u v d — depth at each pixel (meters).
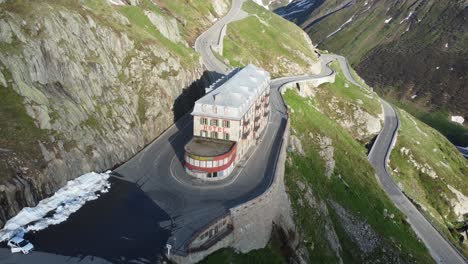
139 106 80.00
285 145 87.31
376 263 81.25
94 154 66.62
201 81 102.69
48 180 58.88
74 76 70.06
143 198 62.22
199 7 160.00
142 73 83.19
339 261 76.88
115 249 50.97
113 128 72.06
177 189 65.50
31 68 64.81
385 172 117.50
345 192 96.44
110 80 76.69
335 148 112.19
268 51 154.25
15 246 49.22
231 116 72.31
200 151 69.75
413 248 88.56
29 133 59.53
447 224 116.94
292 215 76.25
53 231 53.16
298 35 189.00
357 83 173.75
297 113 113.06
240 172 72.88
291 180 82.56
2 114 59.31
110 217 57.09
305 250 73.25
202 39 138.88
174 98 88.31
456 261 87.62
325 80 152.38
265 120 95.88
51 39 68.94
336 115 144.88
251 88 82.56
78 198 60.09
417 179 129.25
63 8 75.38
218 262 55.28
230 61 133.88
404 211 102.12
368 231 87.81
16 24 66.25
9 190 53.09
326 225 81.25
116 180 66.31
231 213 58.31
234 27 159.00
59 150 61.59
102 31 80.19
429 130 165.62
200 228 55.44
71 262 48.25
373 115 146.62
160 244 52.44
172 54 94.25
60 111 64.62
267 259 64.12
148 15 101.25
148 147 77.69
